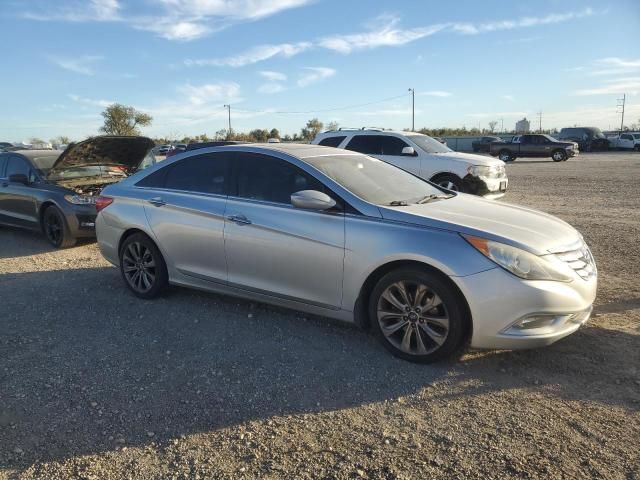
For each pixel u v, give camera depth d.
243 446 3.08
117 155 9.05
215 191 5.12
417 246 3.90
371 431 3.19
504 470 2.79
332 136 12.80
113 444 3.12
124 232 5.73
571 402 3.44
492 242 3.77
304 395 3.63
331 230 4.28
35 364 4.19
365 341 4.46
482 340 3.77
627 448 2.94
